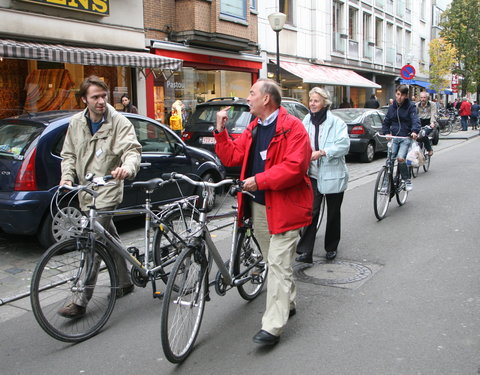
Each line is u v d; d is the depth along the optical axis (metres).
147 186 3.76
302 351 3.26
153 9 12.62
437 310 3.81
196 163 7.38
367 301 4.04
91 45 10.93
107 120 3.91
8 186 5.30
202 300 3.43
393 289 4.28
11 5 9.30
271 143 3.31
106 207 3.94
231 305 4.11
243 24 14.77
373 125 13.49
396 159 7.30
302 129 3.31
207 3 13.53
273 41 18.09
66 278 3.56
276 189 3.21
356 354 3.19
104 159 3.93
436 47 27.58
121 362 3.24
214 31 13.70
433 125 10.33
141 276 3.88
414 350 3.20
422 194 8.53
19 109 10.12
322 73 20.39
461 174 10.58
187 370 3.10
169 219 4.11
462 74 30.70
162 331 3.00
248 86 17.03
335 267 4.93
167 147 6.89
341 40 23.92
